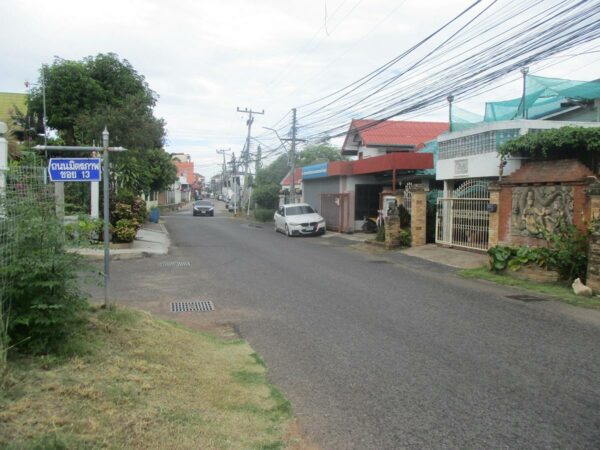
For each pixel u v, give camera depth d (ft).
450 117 67.21
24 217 16.42
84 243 18.38
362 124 105.50
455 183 56.70
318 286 36.78
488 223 48.91
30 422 11.68
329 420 14.70
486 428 14.19
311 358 20.39
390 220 60.44
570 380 17.95
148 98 77.71
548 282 37.09
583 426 14.34
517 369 19.08
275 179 168.96
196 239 74.43
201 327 25.27
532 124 46.68
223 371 18.24
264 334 23.99
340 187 87.86
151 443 11.99
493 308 29.68
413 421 14.65
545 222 40.57
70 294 17.06
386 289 35.78
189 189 350.84
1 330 14.40
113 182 69.87
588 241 33.60
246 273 42.80
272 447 12.89
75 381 14.29
